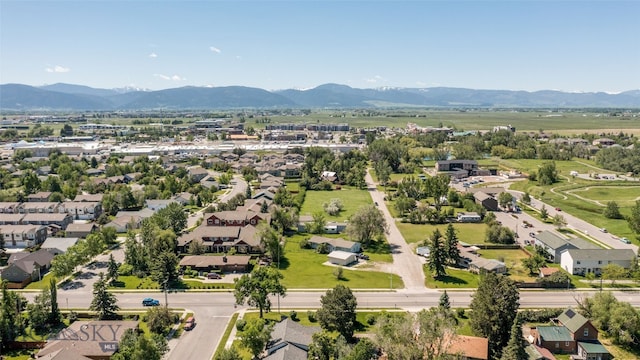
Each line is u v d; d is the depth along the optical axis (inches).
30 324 3730.3
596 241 6063.0
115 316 3890.3
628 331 3535.9
